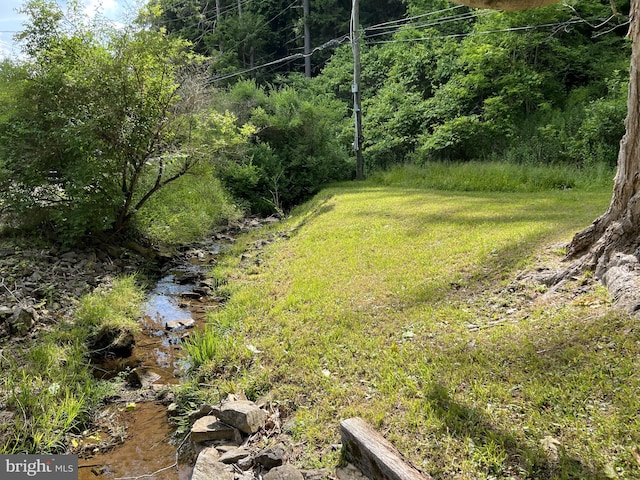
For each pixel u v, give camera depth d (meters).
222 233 10.90
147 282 6.93
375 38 23.98
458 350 3.32
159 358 4.62
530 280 4.32
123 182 7.65
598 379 2.66
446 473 2.21
